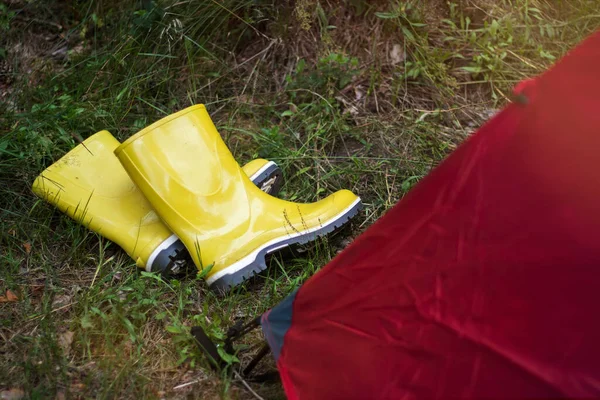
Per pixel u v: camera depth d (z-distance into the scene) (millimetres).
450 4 2512
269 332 1312
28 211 1922
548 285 853
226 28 2521
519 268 888
